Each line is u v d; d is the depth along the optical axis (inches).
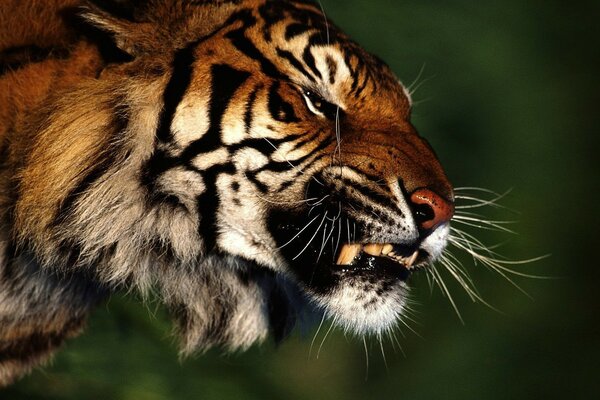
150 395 490.9
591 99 951.6
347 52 349.4
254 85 337.7
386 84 358.9
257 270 374.6
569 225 885.2
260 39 342.0
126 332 506.0
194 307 378.9
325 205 345.1
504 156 805.2
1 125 340.2
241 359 559.8
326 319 394.3
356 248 354.6
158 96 337.1
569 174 904.9
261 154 340.2
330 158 343.6
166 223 347.9
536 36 903.1
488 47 755.4
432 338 781.3
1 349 378.3
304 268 353.7
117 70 339.3
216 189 342.6
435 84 660.1
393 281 357.1
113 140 339.3
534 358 813.2
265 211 346.0
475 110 736.3
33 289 363.3
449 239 388.8
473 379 776.9
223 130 337.1
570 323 850.1
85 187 340.8
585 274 876.6
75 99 337.7
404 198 344.5
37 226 340.2
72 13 337.1
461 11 726.5
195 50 339.3
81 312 382.9
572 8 966.4
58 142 336.5
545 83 905.5
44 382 474.9
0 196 345.4
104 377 486.6
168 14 344.2
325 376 717.3
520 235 824.9
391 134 352.5
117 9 343.9
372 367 764.0
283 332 396.5
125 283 365.7
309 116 343.6
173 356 517.0
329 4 606.9
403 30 639.8
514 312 818.2
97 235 345.1
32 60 343.0
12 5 345.7
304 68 342.6
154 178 342.3
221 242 351.9
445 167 666.8
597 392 807.1
